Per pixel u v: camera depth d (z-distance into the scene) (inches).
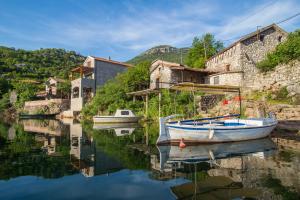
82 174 265.0
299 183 225.9
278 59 818.8
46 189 215.8
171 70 1155.9
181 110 947.3
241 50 1052.5
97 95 1338.6
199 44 1640.0
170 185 226.7
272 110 682.2
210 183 230.5
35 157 352.5
